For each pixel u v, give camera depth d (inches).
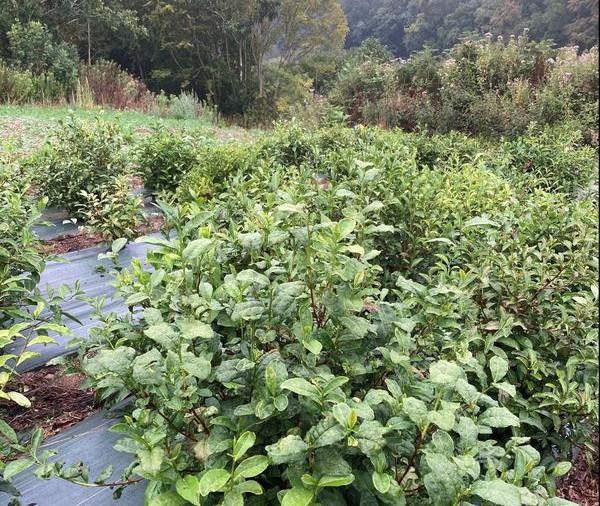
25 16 777.6
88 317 118.5
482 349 87.0
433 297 73.0
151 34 991.6
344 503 47.5
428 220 126.3
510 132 423.5
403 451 52.2
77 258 151.8
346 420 44.8
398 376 57.6
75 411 87.8
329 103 555.8
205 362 51.4
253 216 95.2
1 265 94.3
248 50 1079.6
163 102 666.2
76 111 524.7
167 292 66.0
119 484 57.9
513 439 56.3
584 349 86.3
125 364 52.2
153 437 48.9
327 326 63.1
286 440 44.3
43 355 103.3
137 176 237.3
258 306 58.4
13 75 550.6
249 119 901.8
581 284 97.9
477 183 162.9
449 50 559.2
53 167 186.2
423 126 470.9
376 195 135.1
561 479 91.3
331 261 60.9
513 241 104.8
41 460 55.5
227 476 44.8
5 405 88.4
